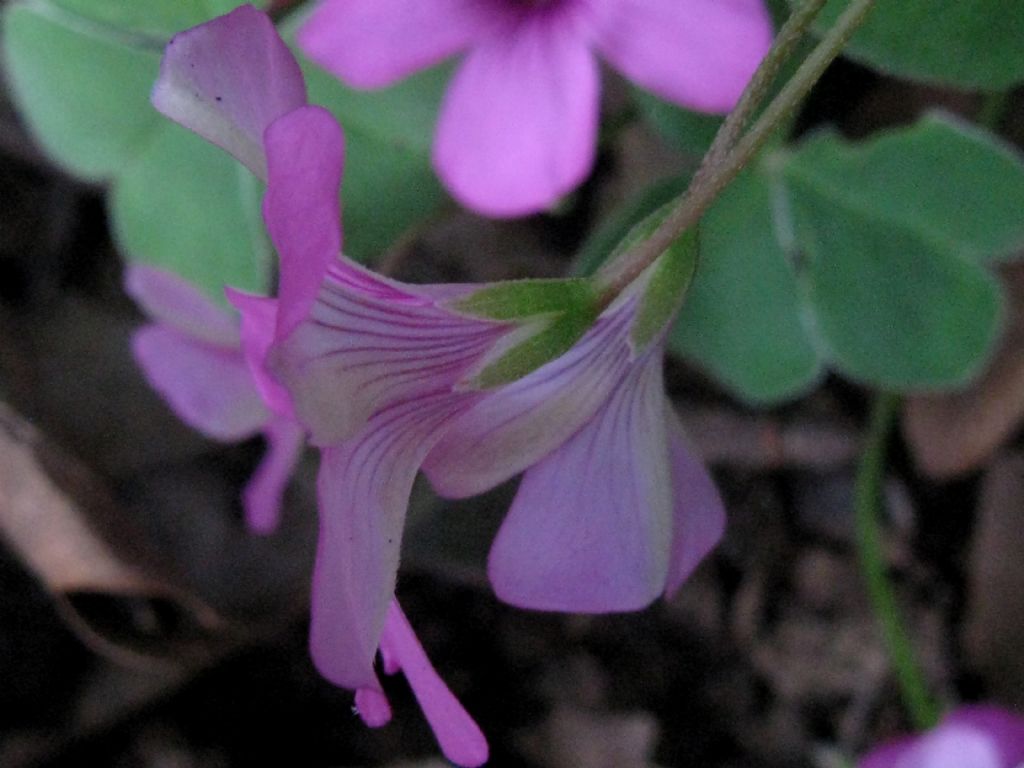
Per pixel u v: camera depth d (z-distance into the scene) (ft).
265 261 0.35
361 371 0.24
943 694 0.40
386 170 0.35
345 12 0.32
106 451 0.40
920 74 0.29
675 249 0.26
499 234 0.41
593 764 0.40
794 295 0.36
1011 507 0.40
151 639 0.38
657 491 0.27
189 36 0.23
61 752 0.39
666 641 0.41
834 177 0.36
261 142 0.23
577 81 0.32
